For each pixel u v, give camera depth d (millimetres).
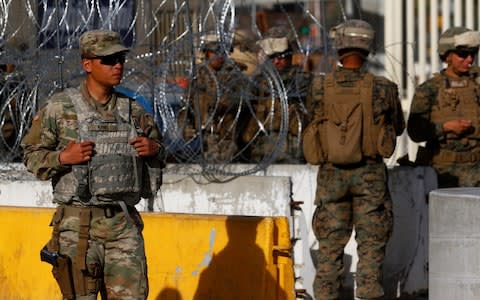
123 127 13945
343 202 17750
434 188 20016
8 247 18094
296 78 21953
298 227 18969
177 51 20781
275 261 16219
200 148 19875
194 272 16750
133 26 20531
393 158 27750
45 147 13938
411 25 29750
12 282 18016
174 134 20312
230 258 16453
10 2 20406
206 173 19453
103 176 13719
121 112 13992
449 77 19859
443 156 19875
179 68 21156
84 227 13773
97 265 13727
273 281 16125
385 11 29828
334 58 23562
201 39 20625
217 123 22203
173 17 21781
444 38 19828
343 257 19203
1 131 20812
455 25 29953
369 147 17391
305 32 32219
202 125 20797
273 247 16141
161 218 17141
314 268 19031
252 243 16266
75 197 13773
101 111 13914
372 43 17609
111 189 13703
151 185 14273
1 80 21078
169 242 17000
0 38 20219
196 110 20016
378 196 17562
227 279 16438
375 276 17531
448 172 19859
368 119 17375
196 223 16844
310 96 17828
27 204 20641
